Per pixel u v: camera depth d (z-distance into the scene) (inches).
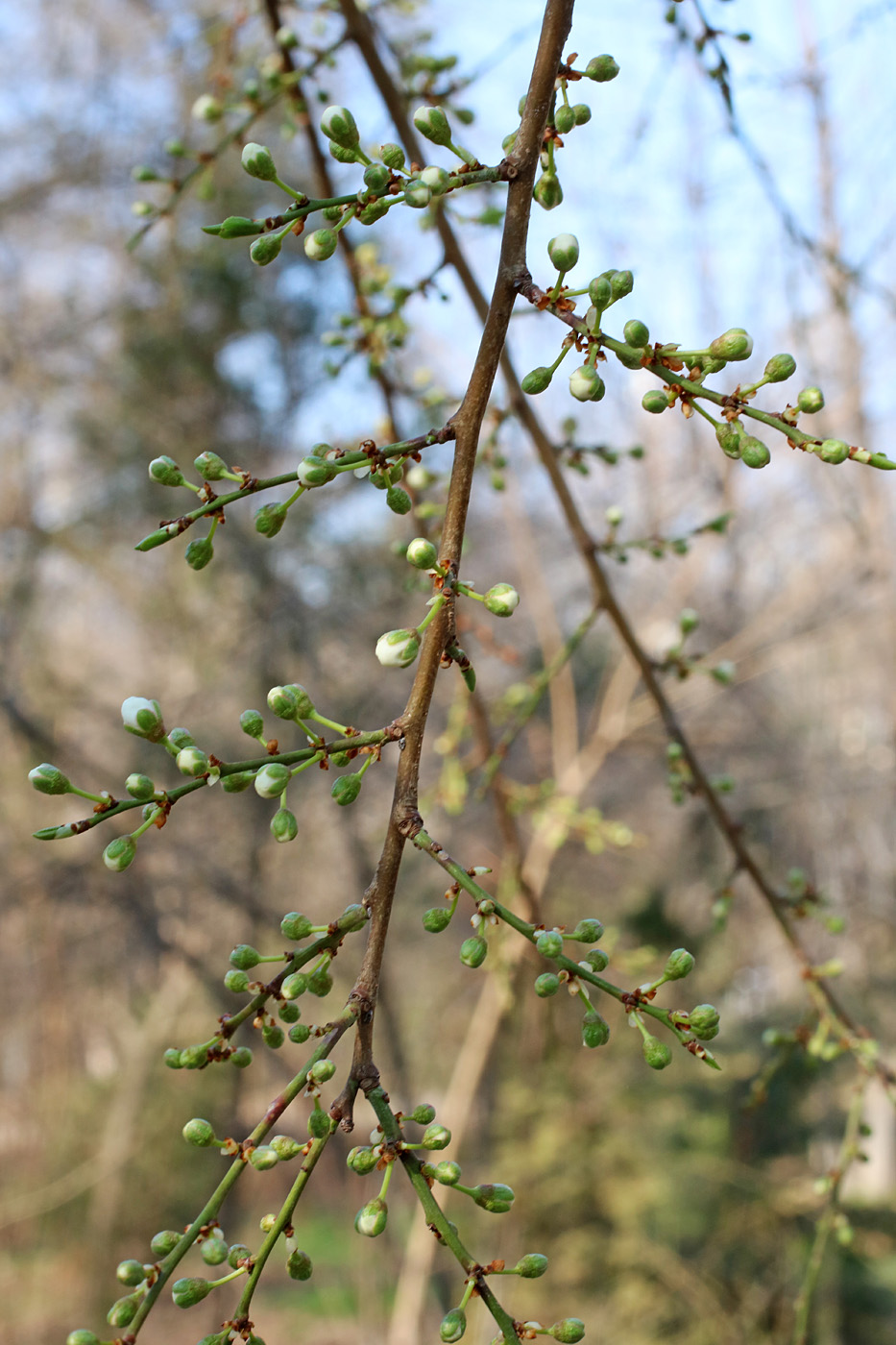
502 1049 395.5
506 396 118.8
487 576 424.5
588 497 382.6
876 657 415.2
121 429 375.6
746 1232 346.3
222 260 342.3
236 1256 49.8
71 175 354.3
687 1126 362.6
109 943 493.4
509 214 56.9
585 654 446.0
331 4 122.4
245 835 397.4
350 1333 446.9
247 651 390.3
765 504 345.7
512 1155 358.6
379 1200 48.3
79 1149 495.2
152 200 350.9
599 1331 338.6
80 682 459.2
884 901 423.8
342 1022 50.5
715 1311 332.8
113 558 412.2
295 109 120.0
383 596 373.4
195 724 402.0
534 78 57.9
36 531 390.0
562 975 53.4
